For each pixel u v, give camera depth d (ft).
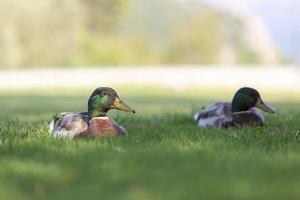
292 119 37.04
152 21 274.36
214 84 128.57
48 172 18.17
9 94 106.93
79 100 87.66
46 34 201.26
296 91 114.42
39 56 199.31
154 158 19.94
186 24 238.89
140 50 221.25
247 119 31.78
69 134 25.95
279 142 25.31
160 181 16.34
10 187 16.08
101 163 19.34
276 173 17.39
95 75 136.15
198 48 226.17
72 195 15.31
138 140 25.16
